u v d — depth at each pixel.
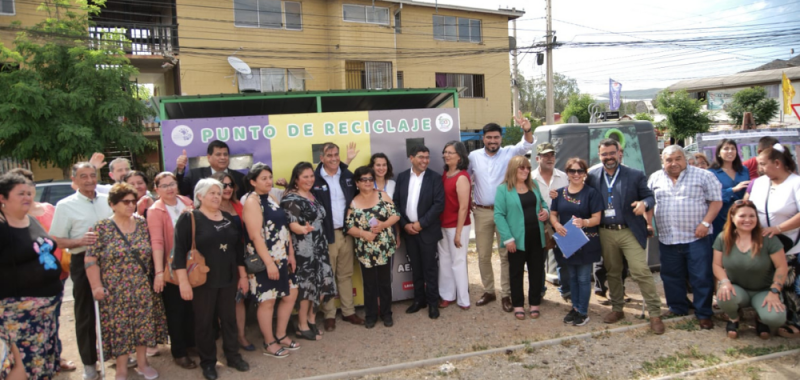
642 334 4.39
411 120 5.44
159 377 3.93
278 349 4.20
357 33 19.73
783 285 4.21
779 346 4.04
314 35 19.39
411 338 4.50
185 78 17.39
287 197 4.32
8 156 12.59
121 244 3.67
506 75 23.80
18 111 11.65
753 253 4.12
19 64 12.82
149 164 17.09
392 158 5.40
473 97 23.14
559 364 3.88
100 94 12.94
